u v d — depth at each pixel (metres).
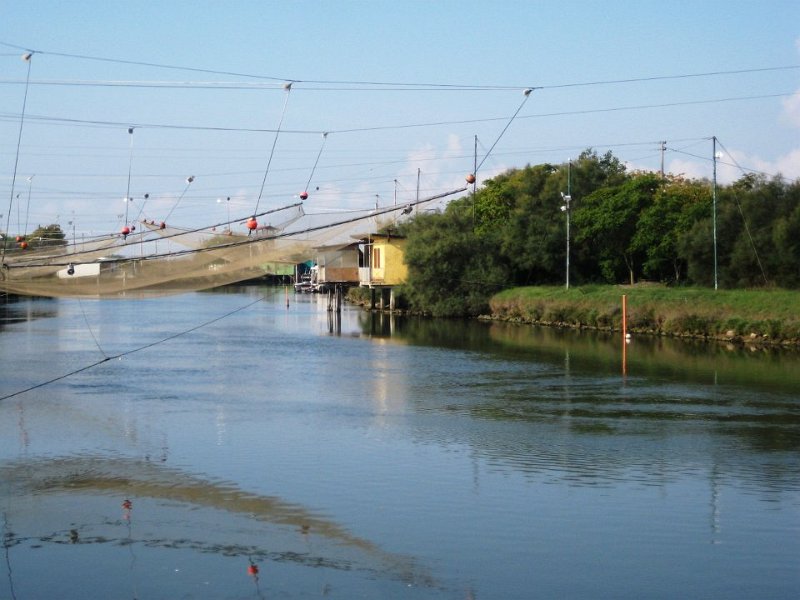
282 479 21.09
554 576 15.27
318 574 15.40
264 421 28.30
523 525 17.75
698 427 27.34
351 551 16.45
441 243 75.94
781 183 64.69
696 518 18.19
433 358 46.78
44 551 16.56
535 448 24.31
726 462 22.77
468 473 21.59
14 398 32.84
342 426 27.47
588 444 24.86
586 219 73.94
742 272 63.88
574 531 17.36
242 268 25.45
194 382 37.47
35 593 14.73
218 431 26.67
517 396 33.62
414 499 19.45
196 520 18.23
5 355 46.66
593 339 57.28
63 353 47.97
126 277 25.39
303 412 30.00
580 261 78.44
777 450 24.19
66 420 28.34
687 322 57.78
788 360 44.97
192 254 24.61
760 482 20.83
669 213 70.62
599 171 83.75
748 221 63.41
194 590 14.80
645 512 18.52
